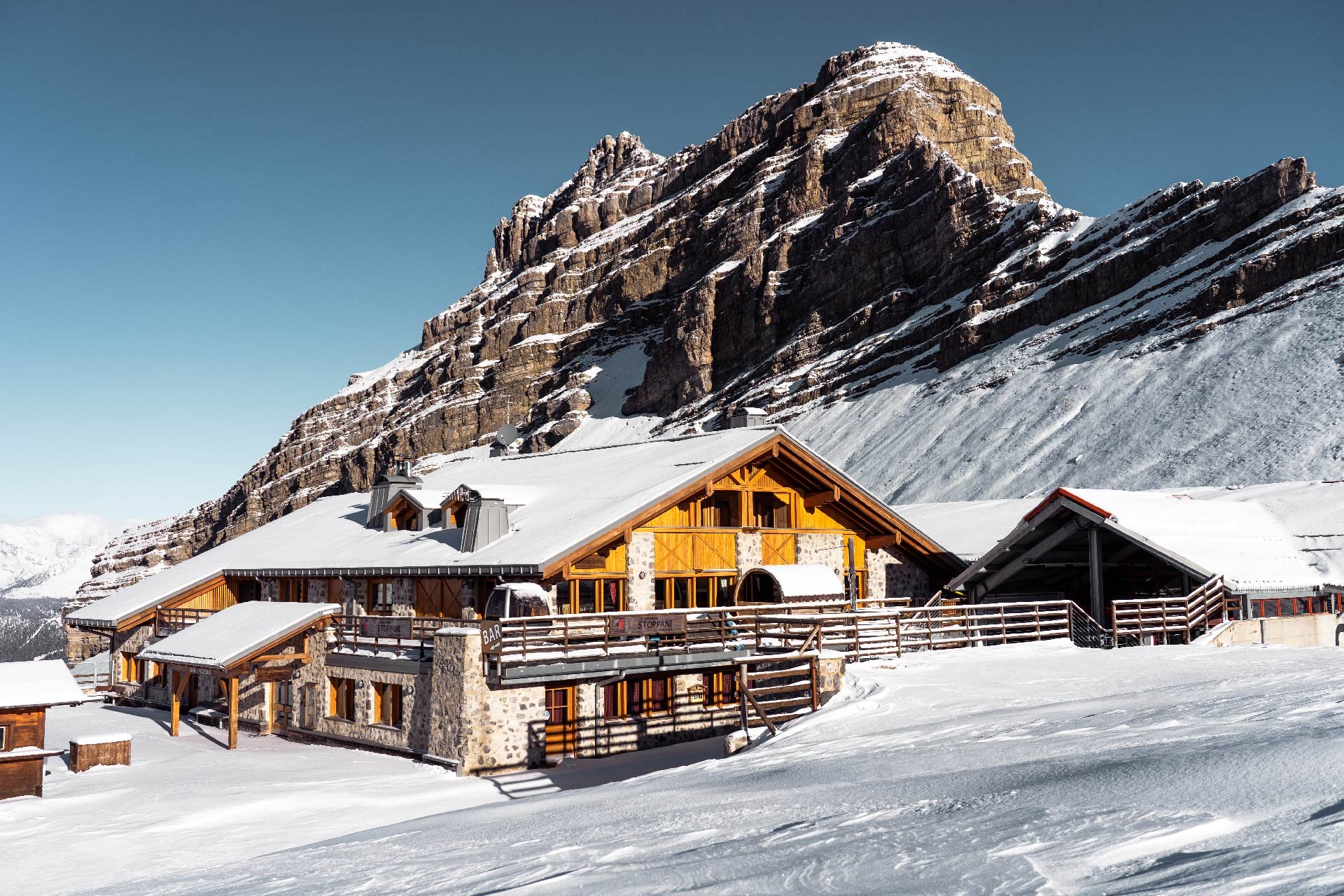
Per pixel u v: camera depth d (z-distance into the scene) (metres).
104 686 48.62
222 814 21.61
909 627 34.78
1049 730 15.00
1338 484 43.34
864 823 9.65
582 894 8.20
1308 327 93.75
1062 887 6.66
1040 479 96.31
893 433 126.12
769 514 36.84
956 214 153.62
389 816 21.11
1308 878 5.96
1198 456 85.00
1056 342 123.75
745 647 28.98
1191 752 10.54
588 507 33.00
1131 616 32.97
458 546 33.69
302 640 34.59
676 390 179.75
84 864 17.84
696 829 10.73
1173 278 118.56
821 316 166.75
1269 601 32.81
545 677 26.30
